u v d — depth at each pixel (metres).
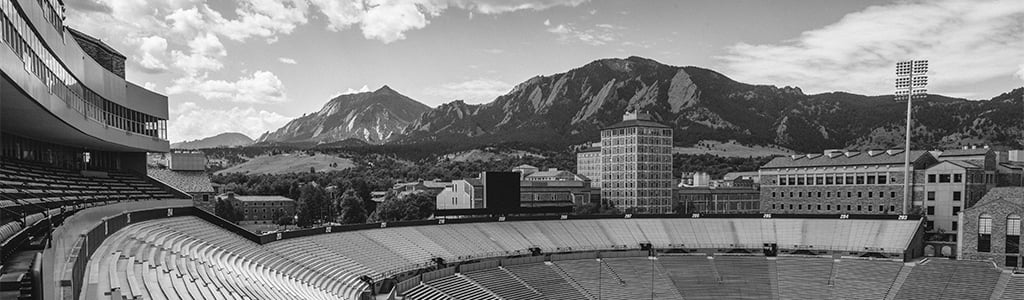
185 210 66.94
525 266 95.38
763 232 112.06
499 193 109.44
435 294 75.06
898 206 125.75
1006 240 92.94
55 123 45.91
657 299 90.50
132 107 64.94
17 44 32.50
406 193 196.25
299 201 174.38
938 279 89.31
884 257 100.06
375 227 93.38
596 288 92.19
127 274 34.97
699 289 94.25
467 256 94.88
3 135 51.12
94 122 54.12
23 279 20.94
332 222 169.88
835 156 138.75
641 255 106.06
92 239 35.88
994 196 97.06
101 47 64.44
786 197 143.38
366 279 73.19
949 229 117.56
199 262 47.47
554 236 108.94
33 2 35.91
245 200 185.75
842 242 105.38
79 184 57.84
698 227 114.94
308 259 71.62
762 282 96.00
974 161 123.50
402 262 85.00
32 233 28.58
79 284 27.69
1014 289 83.19
